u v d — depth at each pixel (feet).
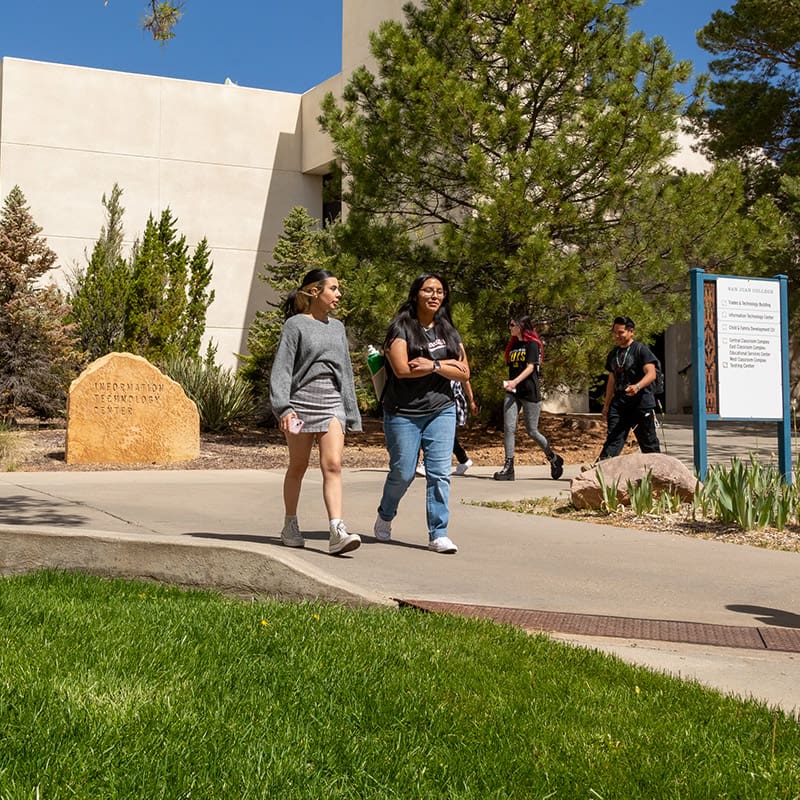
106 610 16.62
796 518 29.53
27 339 63.31
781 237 58.70
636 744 11.15
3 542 21.04
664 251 56.29
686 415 88.63
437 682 13.23
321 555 23.15
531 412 41.42
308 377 22.77
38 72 85.87
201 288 80.59
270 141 93.66
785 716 12.44
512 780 10.06
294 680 12.98
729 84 78.28
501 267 53.88
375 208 57.31
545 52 52.85
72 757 9.99
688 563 23.25
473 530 27.86
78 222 86.63
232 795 9.36
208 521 28.78
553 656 14.83
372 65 82.64
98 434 47.91
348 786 9.71
